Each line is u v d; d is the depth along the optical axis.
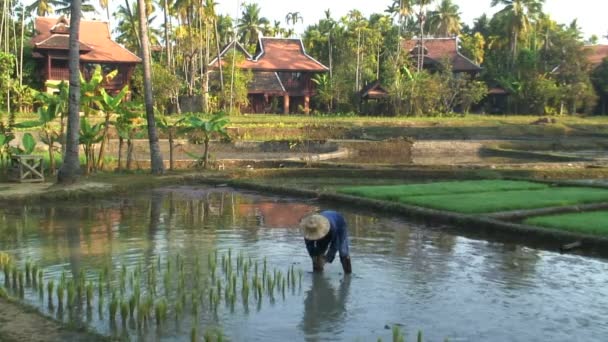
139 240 11.29
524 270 9.27
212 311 7.18
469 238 11.69
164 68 50.69
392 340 6.35
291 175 22.41
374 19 71.00
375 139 41.94
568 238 10.91
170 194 18.09
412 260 9.84
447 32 76.88
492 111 65.56
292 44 63.06
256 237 11.62
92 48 47.19
